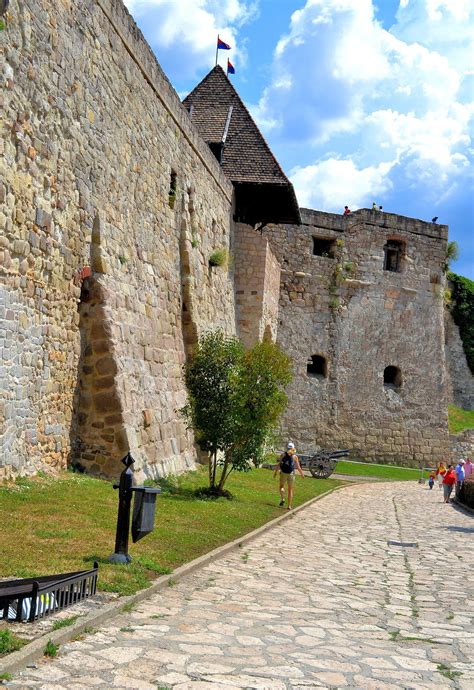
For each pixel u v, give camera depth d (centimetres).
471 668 567
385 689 499
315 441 3634
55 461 1238
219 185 2406
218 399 1596
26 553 727
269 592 790
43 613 557
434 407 3969
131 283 1549
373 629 671
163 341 1752
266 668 520
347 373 3756
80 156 1301
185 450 1822
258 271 2716
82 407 1352
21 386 1090
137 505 763
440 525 1653
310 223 3747
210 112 2848
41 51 1137
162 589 734
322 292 3741
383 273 3900
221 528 1155
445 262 4094
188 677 484
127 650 526
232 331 2603
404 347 3928
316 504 1911
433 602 820
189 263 1980
